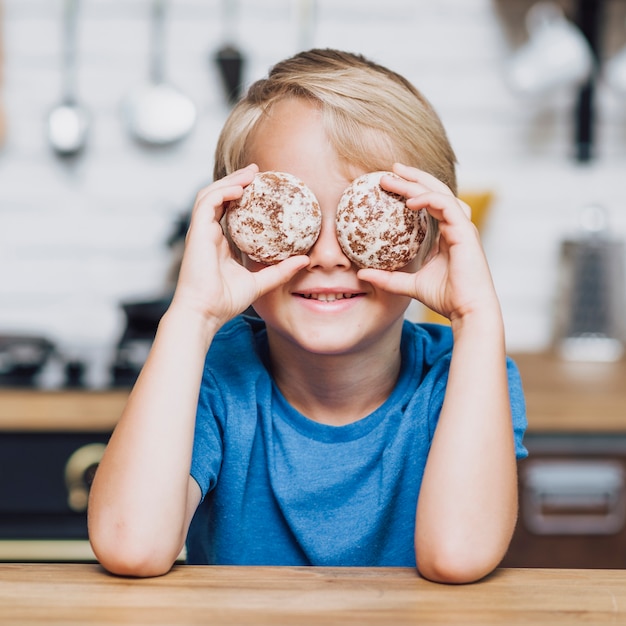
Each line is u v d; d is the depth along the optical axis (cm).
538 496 156
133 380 164
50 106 207
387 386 99
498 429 79
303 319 89
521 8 208
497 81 211
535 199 213
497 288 215
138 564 72
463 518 74
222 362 101
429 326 112
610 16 210
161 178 210
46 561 148
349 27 209
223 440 96
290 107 91
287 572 68
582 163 212
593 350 201
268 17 209
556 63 195
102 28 207
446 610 60
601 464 156
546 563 157
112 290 211
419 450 95
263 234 84
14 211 209
